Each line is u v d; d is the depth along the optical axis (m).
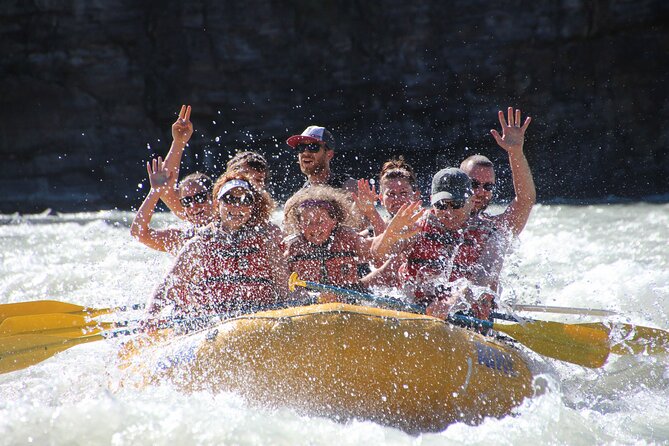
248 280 18.14
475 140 77.88
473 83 77.69
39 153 78.50
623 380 20.55
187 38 78.88
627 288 29.91
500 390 17.20
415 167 78.88
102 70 78.81
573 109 76.19
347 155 80.31
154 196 22.11
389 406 16.42
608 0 73.88
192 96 79.56
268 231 18.30
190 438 14.27
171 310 18.55
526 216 21.06
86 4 77.75
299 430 14.97
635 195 72.31
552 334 19.73
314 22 79.31
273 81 80.00
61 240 45.25
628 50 74.69
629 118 75.31
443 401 16.59
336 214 18.47
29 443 14.13
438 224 19.23
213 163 80.50
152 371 17.52
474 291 18.84
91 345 22.94
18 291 29.62
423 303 19.16
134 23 78.81
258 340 16.55
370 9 78.50
